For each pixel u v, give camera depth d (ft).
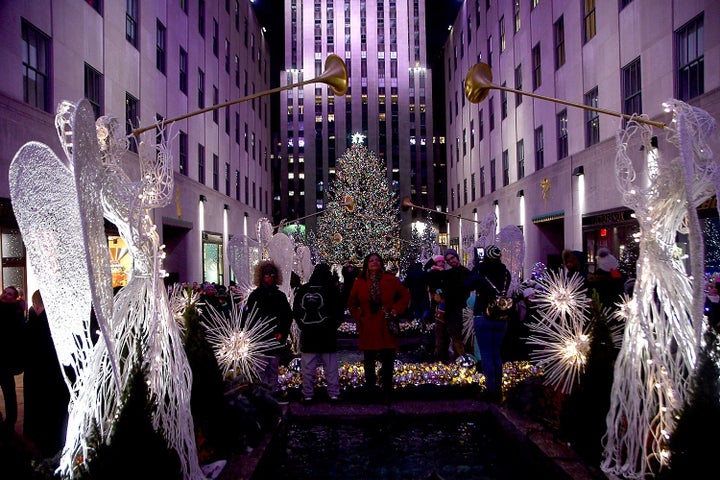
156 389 12.01
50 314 10.69
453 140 136.05
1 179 32.01
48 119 36.78
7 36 33.17
